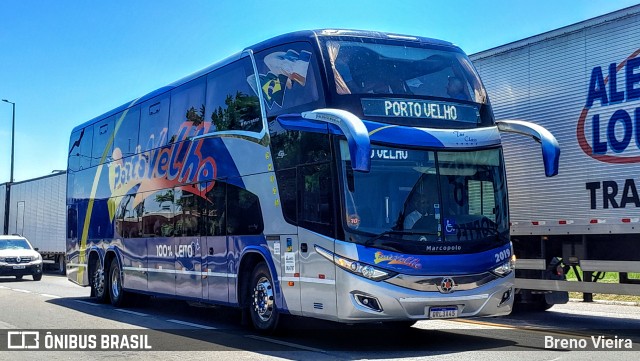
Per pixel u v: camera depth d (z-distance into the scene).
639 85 10.52
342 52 9.41
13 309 15.14
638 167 10.50
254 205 10.62
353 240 8.63
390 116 9.15
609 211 10.89
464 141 9.43
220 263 11.54
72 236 19.02
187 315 13.93
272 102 10.34
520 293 12.85
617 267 11.08
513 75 12.65
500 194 9.60
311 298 9.23
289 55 10.03
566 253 11.87
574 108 11.48
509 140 12.61
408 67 9.62
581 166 11.34
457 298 8.82
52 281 26.47
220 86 11.95
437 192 9.09
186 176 12.90
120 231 15.81
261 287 10.65
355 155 8.07
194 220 12.48
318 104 9.20
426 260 8.73
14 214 37.12
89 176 18.11
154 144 14.40
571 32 11.62
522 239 12.56
